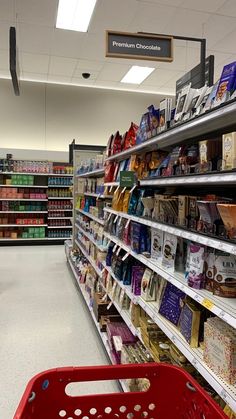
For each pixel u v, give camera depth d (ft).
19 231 28.22
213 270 4.63
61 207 28.66
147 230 7.36
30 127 29.86
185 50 20.33
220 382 3.98
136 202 8.16
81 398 4.28
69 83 29.25
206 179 4.36
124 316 8.21
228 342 3.95
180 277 5.46
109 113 31.42
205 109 4.68
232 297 4.45
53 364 9.05
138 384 6.50
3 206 27.66
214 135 6.10
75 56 21.98
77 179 20.42
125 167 9.59
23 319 12.10
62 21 16.96
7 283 16.53
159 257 6.50
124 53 11.17
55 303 13.83
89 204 16.17
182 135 6.22
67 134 30.71
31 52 21.31
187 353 4.71
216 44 19.38
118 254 8.93
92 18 16.56
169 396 4.44
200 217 4.76
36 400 4.00
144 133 7.39
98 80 27.63
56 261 21.75
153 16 16.30
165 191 7.48
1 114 29.17
